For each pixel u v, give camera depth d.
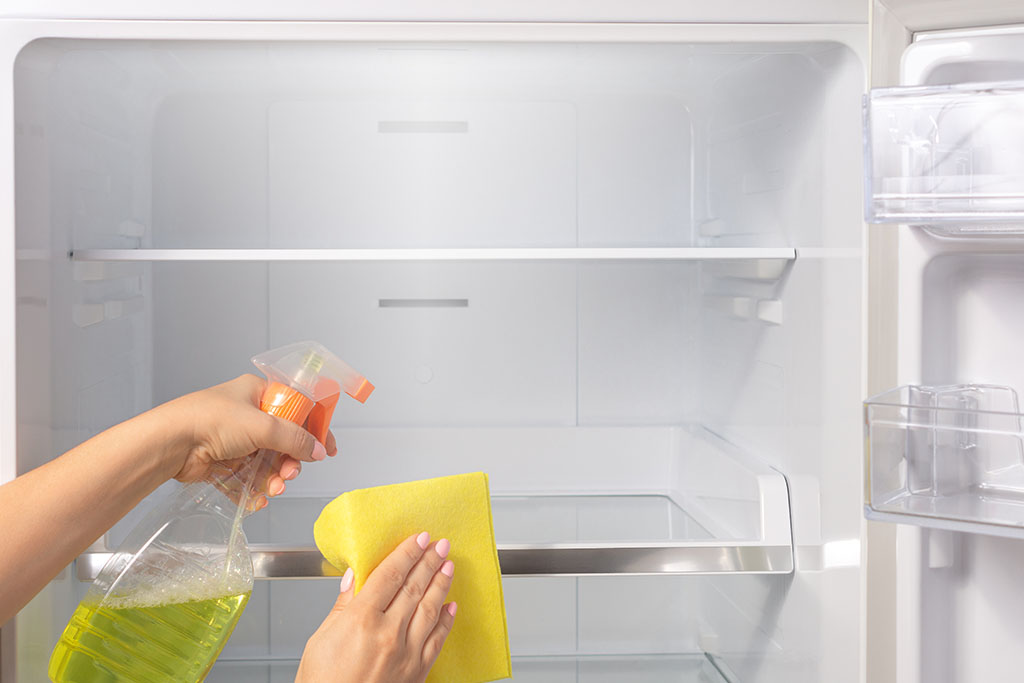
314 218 1.42
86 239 1.12
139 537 0.82
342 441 1.46
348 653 0.75
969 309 0.93
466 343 1.49
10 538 0.77
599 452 1.50
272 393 0.86
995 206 0.73
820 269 1.06
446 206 1.44
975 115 0.74
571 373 1.52
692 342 1.54
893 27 0.86
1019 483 0.79
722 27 0.98
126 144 1.28
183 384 1.44
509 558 1.08
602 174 1.46
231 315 1.44
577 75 1.25
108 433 0.83
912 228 0.89
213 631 0.81
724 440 1.40
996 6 0.81
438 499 0.90
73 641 0.79
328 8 0.96
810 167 1.08
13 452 0.95
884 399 0.83
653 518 1.38
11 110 0.94
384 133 1.42
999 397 0.90
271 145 1.40
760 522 1.14
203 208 1.39
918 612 0.93
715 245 1.42
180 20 0.96
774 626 1.21
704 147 1.45
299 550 1.05
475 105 1.43
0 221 0.94
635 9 0.98
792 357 1.15
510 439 1.48
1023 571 0.93
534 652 1.47
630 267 1.52
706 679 1.35
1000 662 0.95
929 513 0.79
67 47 0.99
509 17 0.97
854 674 1.00
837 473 1.03
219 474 0.85
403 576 0.82
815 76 1.06
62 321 1.05
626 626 1.48
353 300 1.47
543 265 1.50
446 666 0.91
